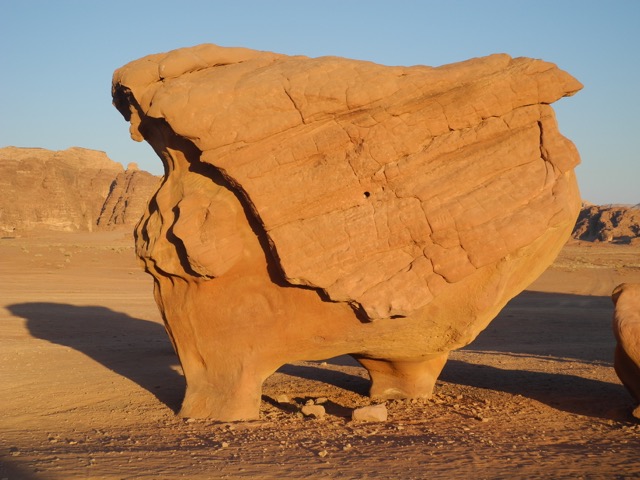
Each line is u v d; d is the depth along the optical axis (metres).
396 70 10.17
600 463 8.16
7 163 175.38
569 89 10.16
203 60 10.99
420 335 10.79
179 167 11.31
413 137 10.09
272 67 10.57
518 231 9.81
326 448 8.70
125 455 8.02
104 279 43.75
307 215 10.16
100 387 13.70
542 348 21.30
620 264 68.19
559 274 52.62
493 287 10.11
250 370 10.86
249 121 10.15
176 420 10.72
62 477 6.82
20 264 52.06
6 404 11.88
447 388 13.98
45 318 25.83
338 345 10.95
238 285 10.88
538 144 10.16
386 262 10.05
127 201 186.75
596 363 17.78
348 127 10.12
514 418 11.10
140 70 10.86
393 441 9.20
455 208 9.88
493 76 10.10
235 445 8.83
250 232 10.71
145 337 22.52
